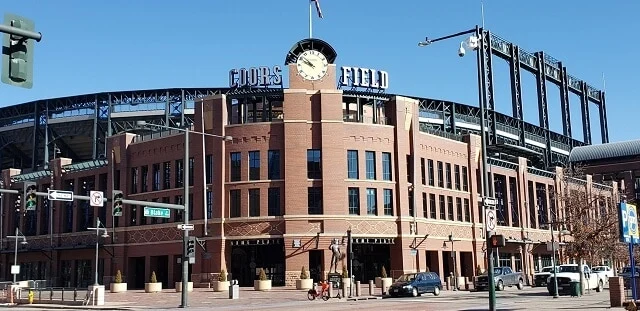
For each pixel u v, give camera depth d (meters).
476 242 67.31
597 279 50.31
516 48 101.31
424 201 62.09
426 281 46.56
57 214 73.00
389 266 61.34
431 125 87.31
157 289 55.53
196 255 57.72
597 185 91.69
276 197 56.69
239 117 61.03
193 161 60.41
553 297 41.03
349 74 61.84
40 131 87.81
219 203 57.16
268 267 59.16
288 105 57.56
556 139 112.50
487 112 91.81
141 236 63.75
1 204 79.38
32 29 13.51
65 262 71.88
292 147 56.78
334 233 55.78
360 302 40.19
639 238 34.81
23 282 62.97
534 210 79.19
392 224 58.56
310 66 59.44
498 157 78.19
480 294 47.22
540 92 107.88
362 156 58.41
